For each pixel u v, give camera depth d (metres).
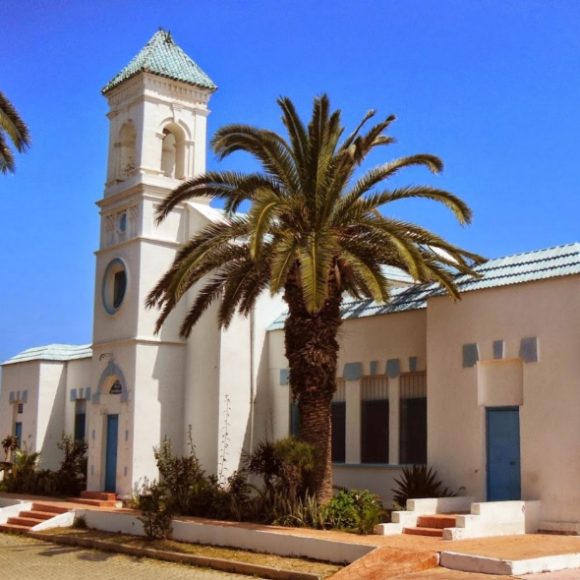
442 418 21.78
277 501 20.58
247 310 23.34
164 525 20.86
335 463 25.55
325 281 18.70
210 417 27.16
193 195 21.91
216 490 23.14
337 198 20.64
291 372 21.08
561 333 19.52
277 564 16.86
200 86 29.86
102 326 29.28
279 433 27.52
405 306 24.19
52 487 30.03
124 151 30.02
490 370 21.03
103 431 28.66
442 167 21.61
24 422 35.84
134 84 29.30
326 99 20.34
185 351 28.47
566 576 14.07
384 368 24.62
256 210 18.83
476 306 21.36
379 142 21.88
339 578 14.94
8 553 20.83
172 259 28.52
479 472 20.80
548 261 20.59
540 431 19.62
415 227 20.88
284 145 21.12
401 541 17.14
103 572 17.75
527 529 18.92
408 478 21.41
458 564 14.90
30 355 36.62
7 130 22.31
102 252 29.75
